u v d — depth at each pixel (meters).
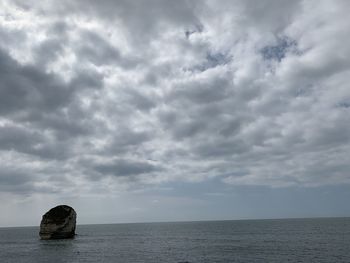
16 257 62.38
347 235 96.94
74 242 94.88
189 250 71.19
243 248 71.00
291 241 84.00
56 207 103.75
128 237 126.06
